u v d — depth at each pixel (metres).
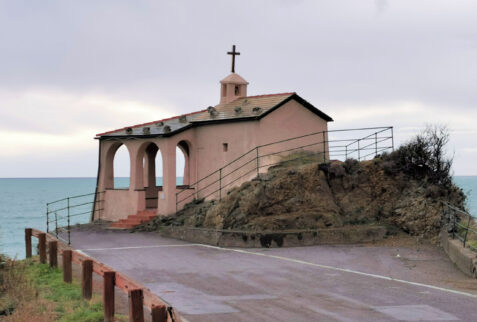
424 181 25.39
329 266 19.00
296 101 29.31
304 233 23.45
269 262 19.80
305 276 17.41
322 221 24.48
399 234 24.75
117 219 31.84
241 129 28.28
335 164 25.89
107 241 25.19
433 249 22.11
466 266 17.84
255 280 16.89
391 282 16.50
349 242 23.84
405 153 26.02
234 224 24.31
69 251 16.78
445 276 17.42
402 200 25.36
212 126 29.75
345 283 16.39
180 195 29.67
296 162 27.77
